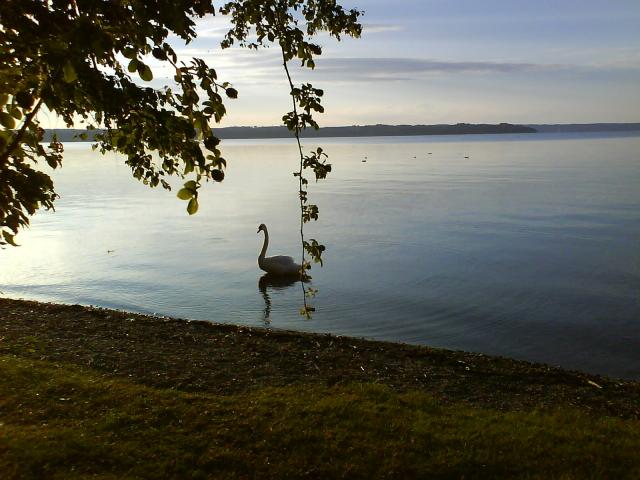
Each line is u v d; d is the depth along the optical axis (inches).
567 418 311.3
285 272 832.9
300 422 283.3
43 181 156.7
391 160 4429.1
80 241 1125.1
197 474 233.0
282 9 209.6
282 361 402.9
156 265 909.2
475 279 797.9
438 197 1839.3
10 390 309.7
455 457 251.0
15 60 150.3
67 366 367.6
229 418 287.1
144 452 247.6
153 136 173.2
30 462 232.2
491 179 2493.8
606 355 528.4
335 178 2694.4
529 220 1342.3
